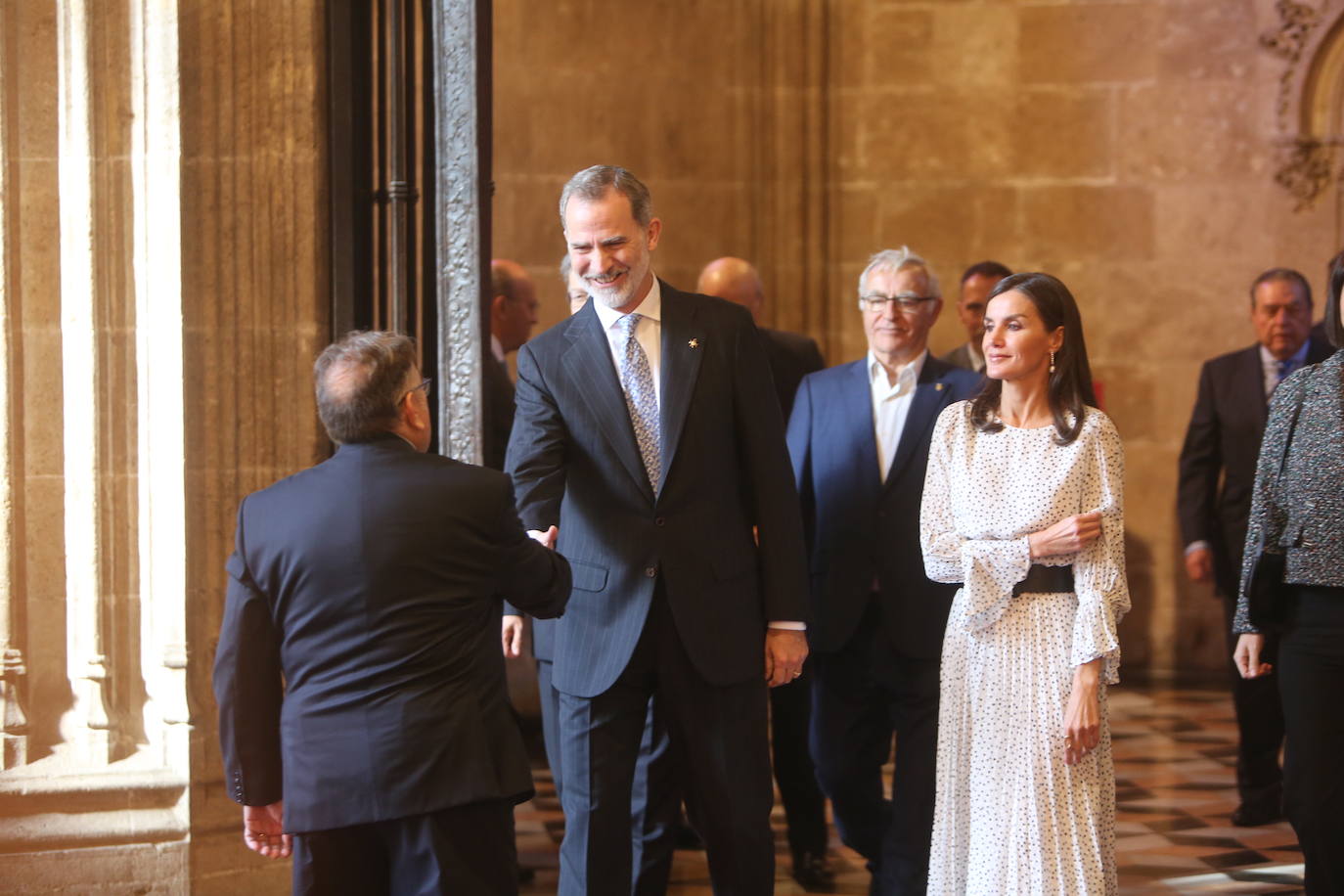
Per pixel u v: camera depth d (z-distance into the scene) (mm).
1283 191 9422
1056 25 9516
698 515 4059
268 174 4695
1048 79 9547
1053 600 3938
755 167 9469
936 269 9625
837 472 4887
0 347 4578
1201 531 6723
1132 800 6609
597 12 9312
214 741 4711
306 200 4730
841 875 5590
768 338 5871
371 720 3234
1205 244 9516
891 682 4770
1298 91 9336
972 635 4004
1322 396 4199
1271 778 6207
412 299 4984
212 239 4637
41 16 4602
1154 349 9586
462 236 4773
